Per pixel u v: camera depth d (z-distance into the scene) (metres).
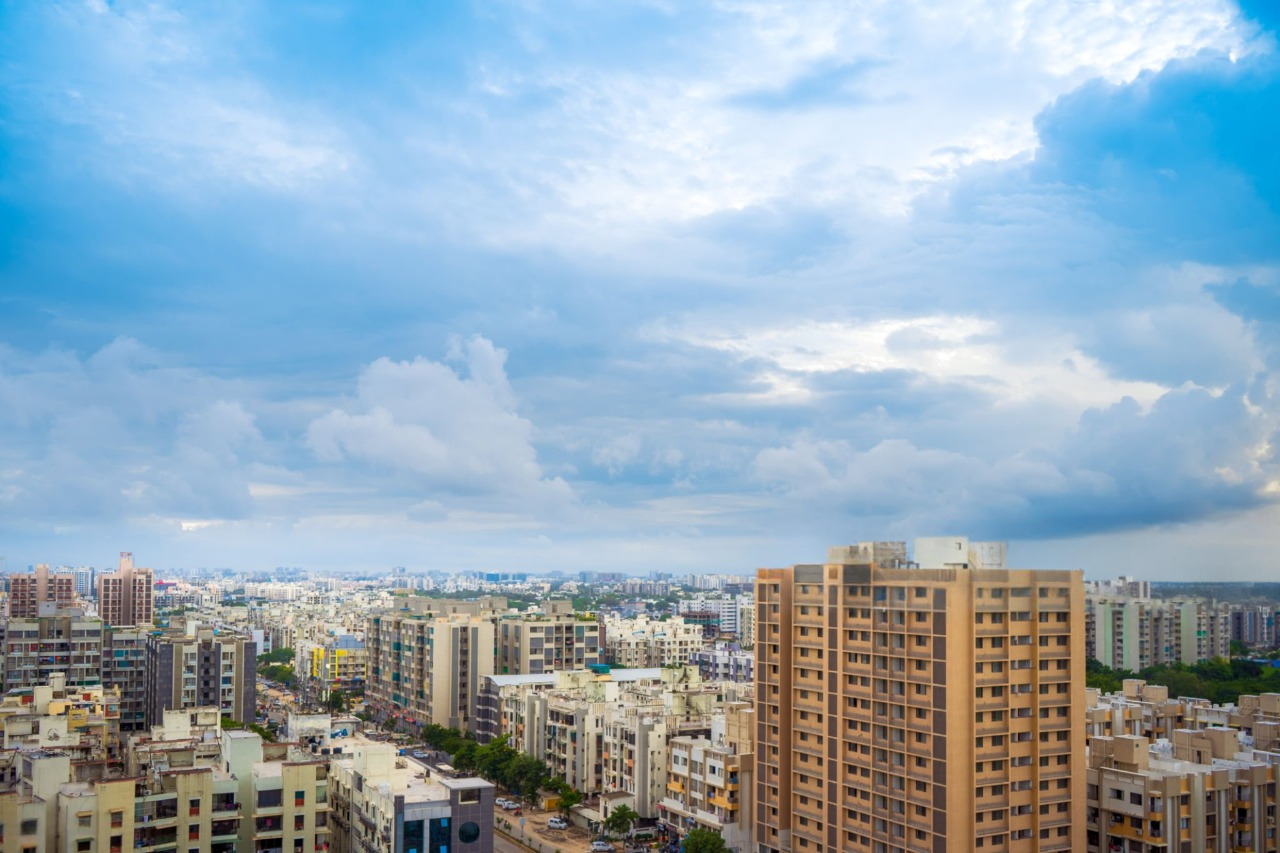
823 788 196.38
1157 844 178.25
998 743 174.88
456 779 185.88
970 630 172.75
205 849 173.50
